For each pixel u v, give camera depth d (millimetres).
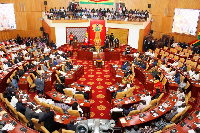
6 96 9734
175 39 22453
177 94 10266
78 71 14469
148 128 7211
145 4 23719
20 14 22984
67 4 24953
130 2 24422
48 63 15062
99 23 23141
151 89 12398
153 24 23891
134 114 8562
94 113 10273
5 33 22281
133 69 14016
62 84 12602
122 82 12867
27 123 7977
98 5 25312
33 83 12422
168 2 22062
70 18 22188
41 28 24109
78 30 23469
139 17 21422
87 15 23188
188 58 17438
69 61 16094
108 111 10500
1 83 11656
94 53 19469
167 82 12422
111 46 21766
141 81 14227
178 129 7273
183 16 20891
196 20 19797
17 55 17312
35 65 14492
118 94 10445
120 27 22203
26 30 23922
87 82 14062
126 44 22938
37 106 8750
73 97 10539
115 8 25047
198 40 19656
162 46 21859
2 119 7551
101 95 12180
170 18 22312
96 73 15789
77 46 22969
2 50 17281
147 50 19266
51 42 21000
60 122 7672
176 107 9031
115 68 14727
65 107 8875
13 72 12852
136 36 21812
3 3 21156
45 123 7238
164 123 7926
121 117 8086
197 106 9008
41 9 24125
